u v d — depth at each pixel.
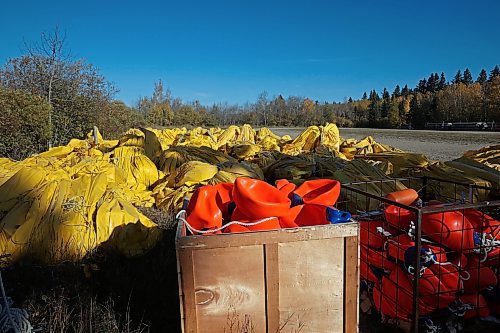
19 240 4.41
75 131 18.78
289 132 51.66
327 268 2.58
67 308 3.37
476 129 56.91
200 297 2.52
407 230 3.39
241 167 8.29
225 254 2.50
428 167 7.64
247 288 2.53
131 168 8.23
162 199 7.13
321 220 2.83
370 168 7.33
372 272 3.68
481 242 3.33
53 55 19.20
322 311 2.60
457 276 3.22
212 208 3.13
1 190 5.44
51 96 18.59
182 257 2.48
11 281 4.04
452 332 3.20
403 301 3.26
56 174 6.04
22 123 13.67
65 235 4.46
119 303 3.64
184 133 16.55
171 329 3.34
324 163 8.80
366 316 3.64
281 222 2.84
